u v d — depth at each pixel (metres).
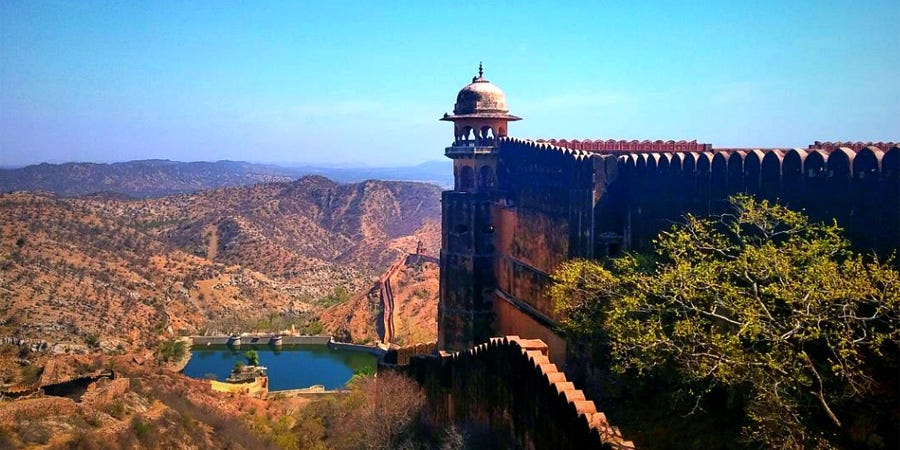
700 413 18.03
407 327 94.00
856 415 14.91
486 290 37.09
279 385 79.69
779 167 18.81
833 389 15.27
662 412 19.25
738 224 17.58
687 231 20.53
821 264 14.82
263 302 132.38
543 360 19.53
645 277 18.30
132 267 125.00
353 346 95.81
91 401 37.19
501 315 36.22
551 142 35.34
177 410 41.41
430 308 99.00
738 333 14.58
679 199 22.14
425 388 30.88
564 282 22.50
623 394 21.53
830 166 17.53
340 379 81.75
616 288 19.80
